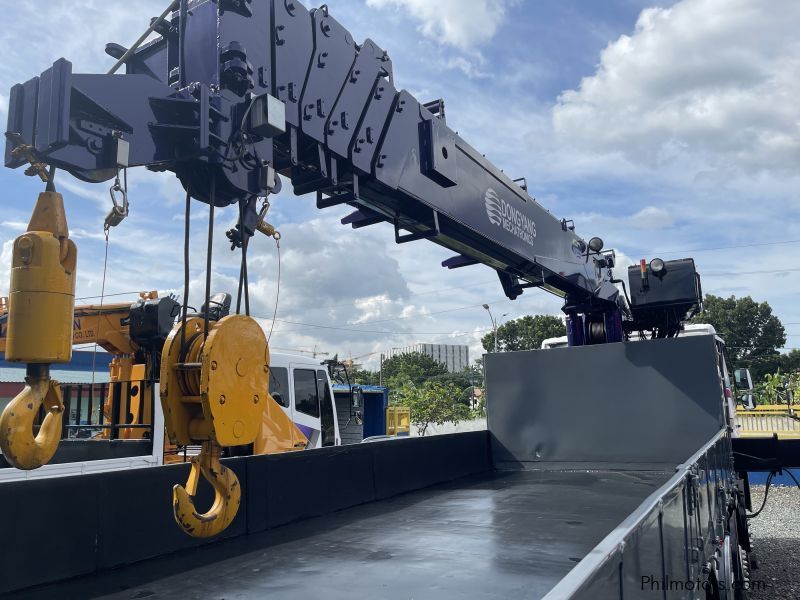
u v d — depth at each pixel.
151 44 3.16
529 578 2.82
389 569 3.01
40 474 4.85
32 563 2.80
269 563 3.17
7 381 17.92
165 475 3.46
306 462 4.39
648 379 6.34
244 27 3.04
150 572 3.04
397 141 4.20
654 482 5.70
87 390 7.51
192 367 2.13
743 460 7.27
